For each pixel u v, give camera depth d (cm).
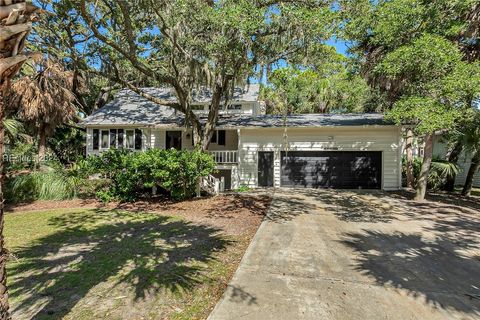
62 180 1216
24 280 427
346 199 1234
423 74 1005
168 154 1159
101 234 688
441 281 442
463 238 681
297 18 914
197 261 508
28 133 1683
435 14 995
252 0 980
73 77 1723
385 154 1547
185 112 1381
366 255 554
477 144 1194
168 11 983
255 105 2109
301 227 764
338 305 362
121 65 1453
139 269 470
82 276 442
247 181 1661
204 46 1038
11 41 181
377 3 1062
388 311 350
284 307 354
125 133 1883
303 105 2550
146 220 841
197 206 1058
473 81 868
